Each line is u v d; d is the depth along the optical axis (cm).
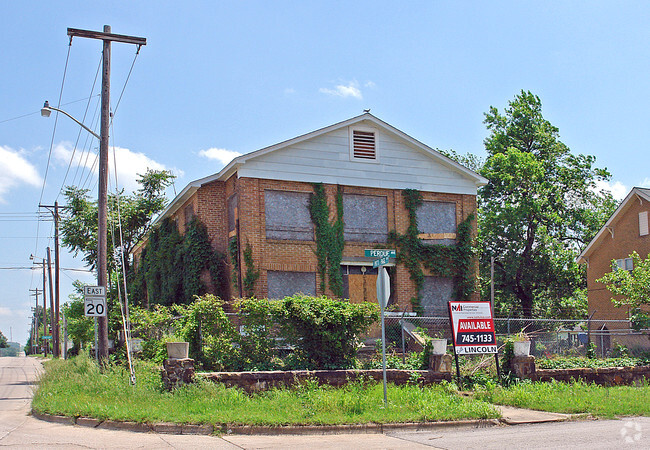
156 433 1113
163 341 1791
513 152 3850
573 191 4231
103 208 1803
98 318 1770
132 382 1477
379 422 1163
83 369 1736
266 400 1322
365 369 1570
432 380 1557
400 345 2311
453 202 2841
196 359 1541
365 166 2681
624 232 3438
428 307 2712
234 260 2545
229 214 2686
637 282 2381
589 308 3662
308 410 1213
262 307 1568
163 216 3173
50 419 1264
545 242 3812
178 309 1734
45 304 7038
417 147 2773
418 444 1005
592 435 1064
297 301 1586
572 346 2228
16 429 1151
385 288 1321
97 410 1223
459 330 1584
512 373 1656
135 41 1902
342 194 2630
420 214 2762
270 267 2459
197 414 1171
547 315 4141
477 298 2802
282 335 1581
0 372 3262
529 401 1431
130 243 3634
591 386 1664
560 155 4253
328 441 1042
